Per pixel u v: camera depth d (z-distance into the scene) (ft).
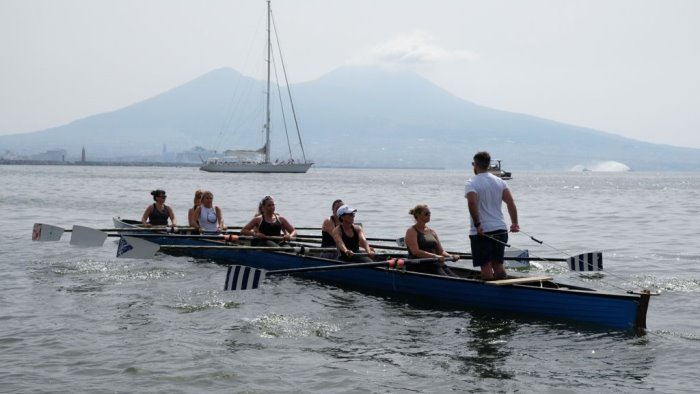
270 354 31.09
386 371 28.94
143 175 402.93
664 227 90.53
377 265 43.70
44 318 36.73
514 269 52.75
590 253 46.29
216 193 178.91
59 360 29.71
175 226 64.54
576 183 384.47
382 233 82.58
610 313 35.50
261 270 42.06
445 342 33.30
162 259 59.36
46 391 26.13
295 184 260.62
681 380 27.71
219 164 438.81
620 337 33.86
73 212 111.24
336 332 35.01
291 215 108.17
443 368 29.37
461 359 30.63
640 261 58.70
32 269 52.65
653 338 33.60
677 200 166.40
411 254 43.78
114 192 181.88
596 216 110.83
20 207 122.01
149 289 45.27
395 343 33.09
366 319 37.70
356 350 31.89
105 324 35.73
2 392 25.94
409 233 43.83
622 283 47.98
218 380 27.58
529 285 39.24
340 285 47.65
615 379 27.96
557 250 68.03
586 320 36.22
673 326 35.94
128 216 104.47
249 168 431.43
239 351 31.40
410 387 27.09
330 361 30.19
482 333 34.91
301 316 38.22
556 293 36.91
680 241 73.61
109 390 26.35
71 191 186.09
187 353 30.81
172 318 37.29
